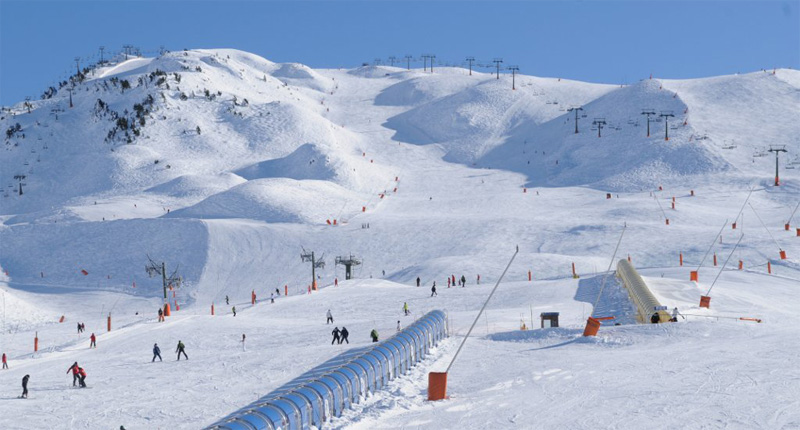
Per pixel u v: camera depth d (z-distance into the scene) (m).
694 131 189.38
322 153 184.62
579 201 144.50
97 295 101.50
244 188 146.50
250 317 64.94
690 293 54.31
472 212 138.62
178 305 95.19
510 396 25.41
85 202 168.38
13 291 103.31
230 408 30.06
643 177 163.25
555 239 107.75
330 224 125.56
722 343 32.25
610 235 105.94
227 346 51.31
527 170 195.75
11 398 35.47
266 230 121.81
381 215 133.62
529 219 120.75
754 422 19.59
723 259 85.12
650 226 108.88
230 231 121.06
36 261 119.00
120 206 155.50
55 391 37.09
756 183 145.00
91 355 51.25
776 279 65.69
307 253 111.56
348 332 52.25
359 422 22.89
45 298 100.38
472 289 72.19
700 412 20.94
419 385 29.30
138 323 65.75
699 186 149.25
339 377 25.00
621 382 25.98
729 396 22.53
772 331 34.72
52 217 148.75
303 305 70.56
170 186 174.50
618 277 66.81
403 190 172.50
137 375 40.84
